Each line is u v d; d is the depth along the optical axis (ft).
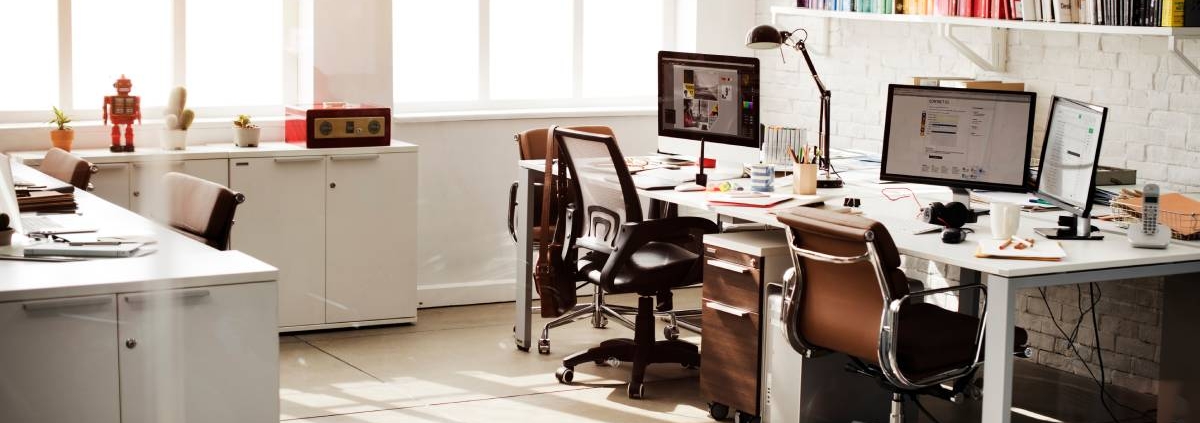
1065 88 14.11
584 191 12.94
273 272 7.94
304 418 12.03
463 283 17.97
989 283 9.01
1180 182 12.80
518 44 18.71
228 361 7.77
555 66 18.99
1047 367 14.60
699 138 14.14
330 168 15.48
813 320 10.00
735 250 11.48
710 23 19.30
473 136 17.75
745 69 13.43
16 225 8.95
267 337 7.99
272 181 15.08
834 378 11.07
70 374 6.42
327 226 15.60
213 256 8.38
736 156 13.80
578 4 18.88
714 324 11.87
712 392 12.01
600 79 19.52
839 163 15.29
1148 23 11.69
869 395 11.39
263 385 7.98
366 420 12.01
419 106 17.84
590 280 12.98
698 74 14.02
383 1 15.93
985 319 9.23
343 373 13.87
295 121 15.46
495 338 15.78
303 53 15.37
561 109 18.85
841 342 9.79
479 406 12.57
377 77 16.02
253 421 7.91
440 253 17.78
